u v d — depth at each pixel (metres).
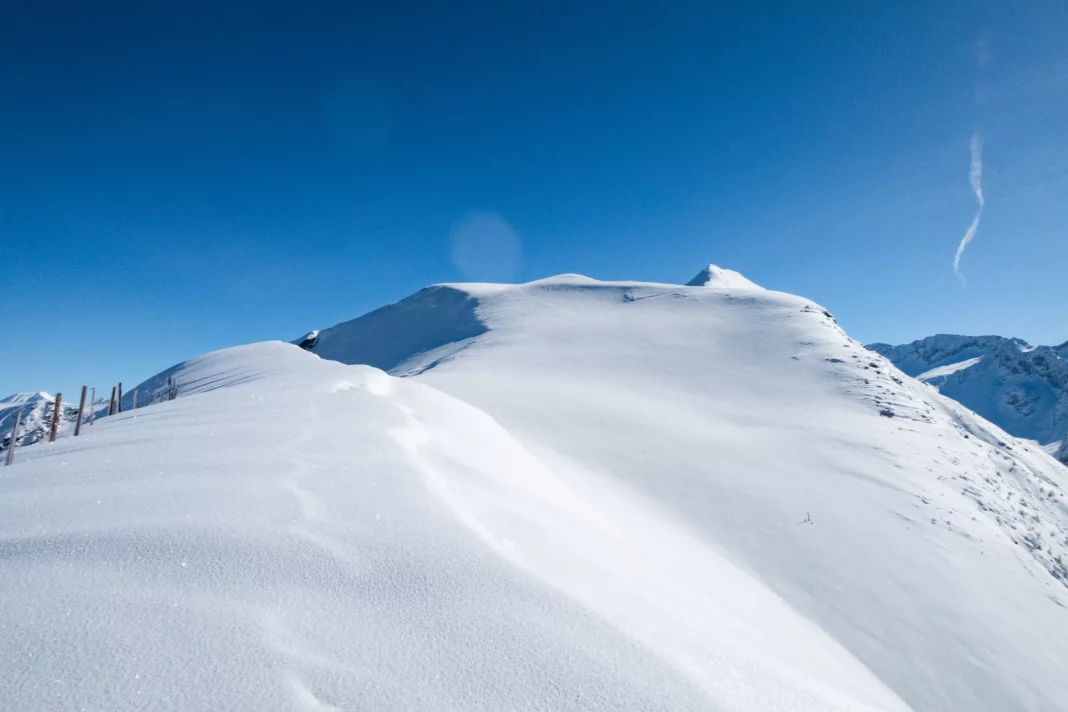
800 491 14.91
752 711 2.81
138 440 6.30
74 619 2.72
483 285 72.69
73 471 5.01
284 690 2.38
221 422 7.18
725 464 16.45
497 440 10.03
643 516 12.34
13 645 2.51
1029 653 9.79
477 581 3.40
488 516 4.82
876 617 10.30
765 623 7.75
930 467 17.33
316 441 6.17
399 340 62.41
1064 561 14.52
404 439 6.74
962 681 9.02
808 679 3.79
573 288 59.22
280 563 3.38
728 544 12.29
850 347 30.97
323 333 75.94
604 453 16.53
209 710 2.24
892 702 7.36
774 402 24.42
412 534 3.91
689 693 2.74
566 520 6.09
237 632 2.72
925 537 13.05
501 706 2.46
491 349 39.28
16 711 2.15
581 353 35.16
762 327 36.09
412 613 3.04
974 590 11.33
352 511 4.22
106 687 2.31
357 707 2.35
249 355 28.19
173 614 2.81
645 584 4.69
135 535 3.60
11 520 3.86
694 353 32.97
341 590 3.19
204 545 3.51
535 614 3.16
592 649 2.93
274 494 4.45
